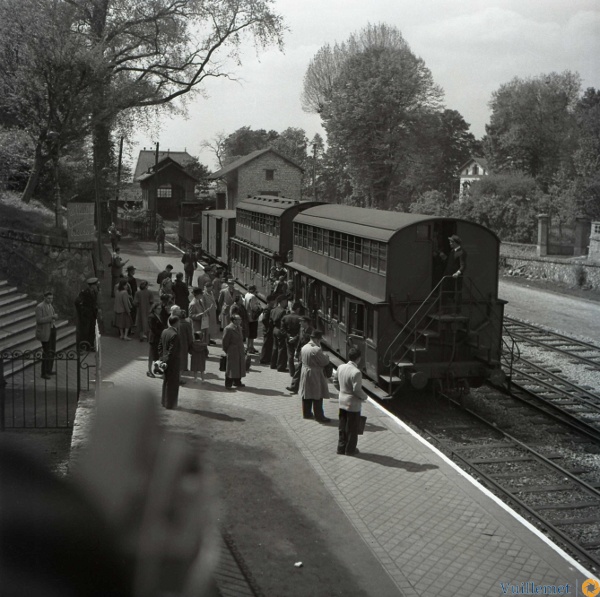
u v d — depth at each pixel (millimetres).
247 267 31625
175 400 13523
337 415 13977
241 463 10875
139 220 57719
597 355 23547
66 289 21422
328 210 22172
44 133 26969
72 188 39062
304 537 8508
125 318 20156
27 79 25672
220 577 7285
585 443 14703
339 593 7230
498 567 7918
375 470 10961
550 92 52219
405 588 7379
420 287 16094
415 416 16062
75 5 27703
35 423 11289
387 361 16016
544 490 11922
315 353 13336
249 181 65312
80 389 13344
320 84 69625
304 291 22453
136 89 31094
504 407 17219
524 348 24422
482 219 49094
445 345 16234
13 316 17938
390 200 60656
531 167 54812
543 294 36500
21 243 21281
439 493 10078
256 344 21250
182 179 75000
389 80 56188
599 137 44219
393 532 8773
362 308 17094
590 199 42875
